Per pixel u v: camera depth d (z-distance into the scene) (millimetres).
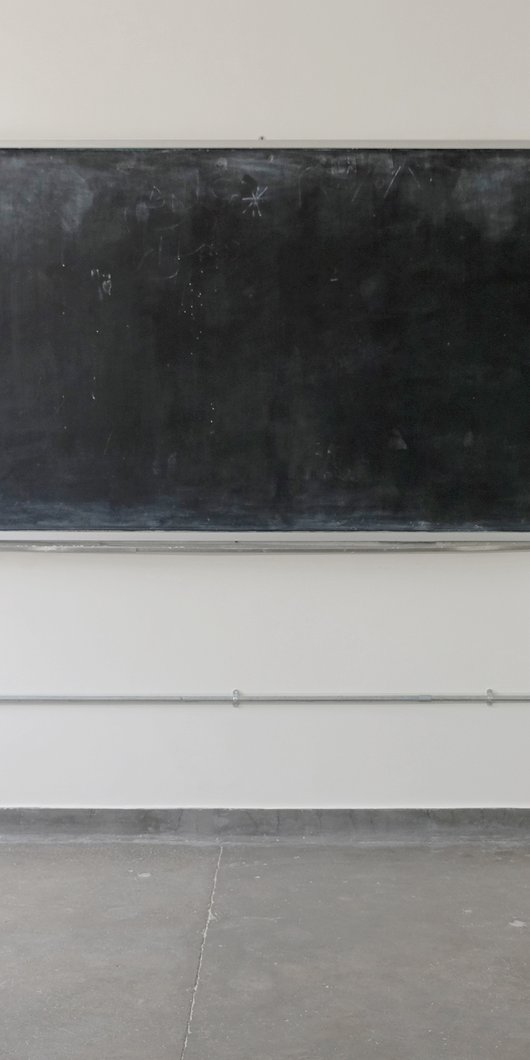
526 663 3656
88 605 3646
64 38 3549
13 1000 2482
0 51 3555
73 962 2680
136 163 3527
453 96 3551
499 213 3541
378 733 3656
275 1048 2277
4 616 3652
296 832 3658
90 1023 2381
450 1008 2451
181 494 3578
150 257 3545
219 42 3541
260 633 3650
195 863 3408
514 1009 2443
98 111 3561
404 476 3572
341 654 3654
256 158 3525
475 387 3559
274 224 3537
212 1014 2424
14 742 3670
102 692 3660
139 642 3652
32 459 3578
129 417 3566
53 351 3561
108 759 3666
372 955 2721
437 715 3656
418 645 3654
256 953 2734
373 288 3547
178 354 3553
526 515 3578
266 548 3586
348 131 3557
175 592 3641
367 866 3381
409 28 3537
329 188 3527
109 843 3604
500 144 3521
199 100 3553
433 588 3643
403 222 3539
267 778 3664
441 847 3564
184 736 3656
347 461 3570
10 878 3264
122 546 3598
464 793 3662
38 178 3531
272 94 3551
